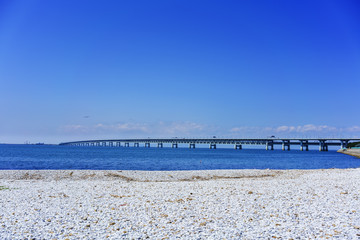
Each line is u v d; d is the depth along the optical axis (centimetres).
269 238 1018
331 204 1586
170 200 1719
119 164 6769
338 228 1128
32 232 1087
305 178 3031
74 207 1533
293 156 13938
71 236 1042
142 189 2214
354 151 16125
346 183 2497
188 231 1102
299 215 1338
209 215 1348
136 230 1115
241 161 8994
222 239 1010
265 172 4147
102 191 2125
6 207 1520
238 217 1307
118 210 1459
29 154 11719
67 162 7138
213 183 2620
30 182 2806
